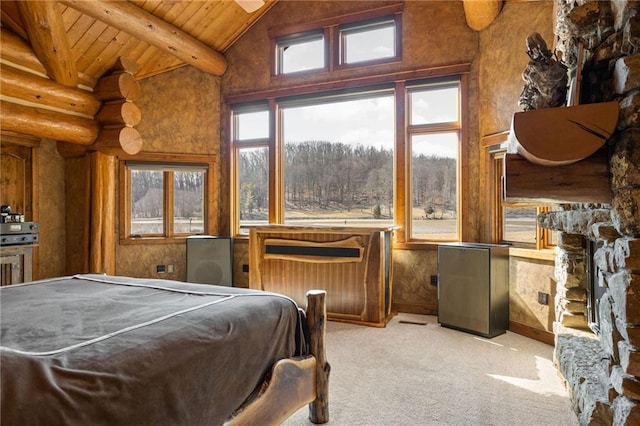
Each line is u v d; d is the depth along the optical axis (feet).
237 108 18.43
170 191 18.19
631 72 4.68
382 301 13.56
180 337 4.50
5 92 12.28
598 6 5.52
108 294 6.66
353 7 16.25
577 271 9.09
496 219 13.91
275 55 17.76
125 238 17.35
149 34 14.49
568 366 7.57
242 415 5.02
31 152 15.11
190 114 18.24
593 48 5.78
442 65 14.90
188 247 16.84
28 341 4.15
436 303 14.97
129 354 3.94
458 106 14.90
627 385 4.91
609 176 5.25
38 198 15.26
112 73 15.11
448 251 13.12
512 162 5.66
